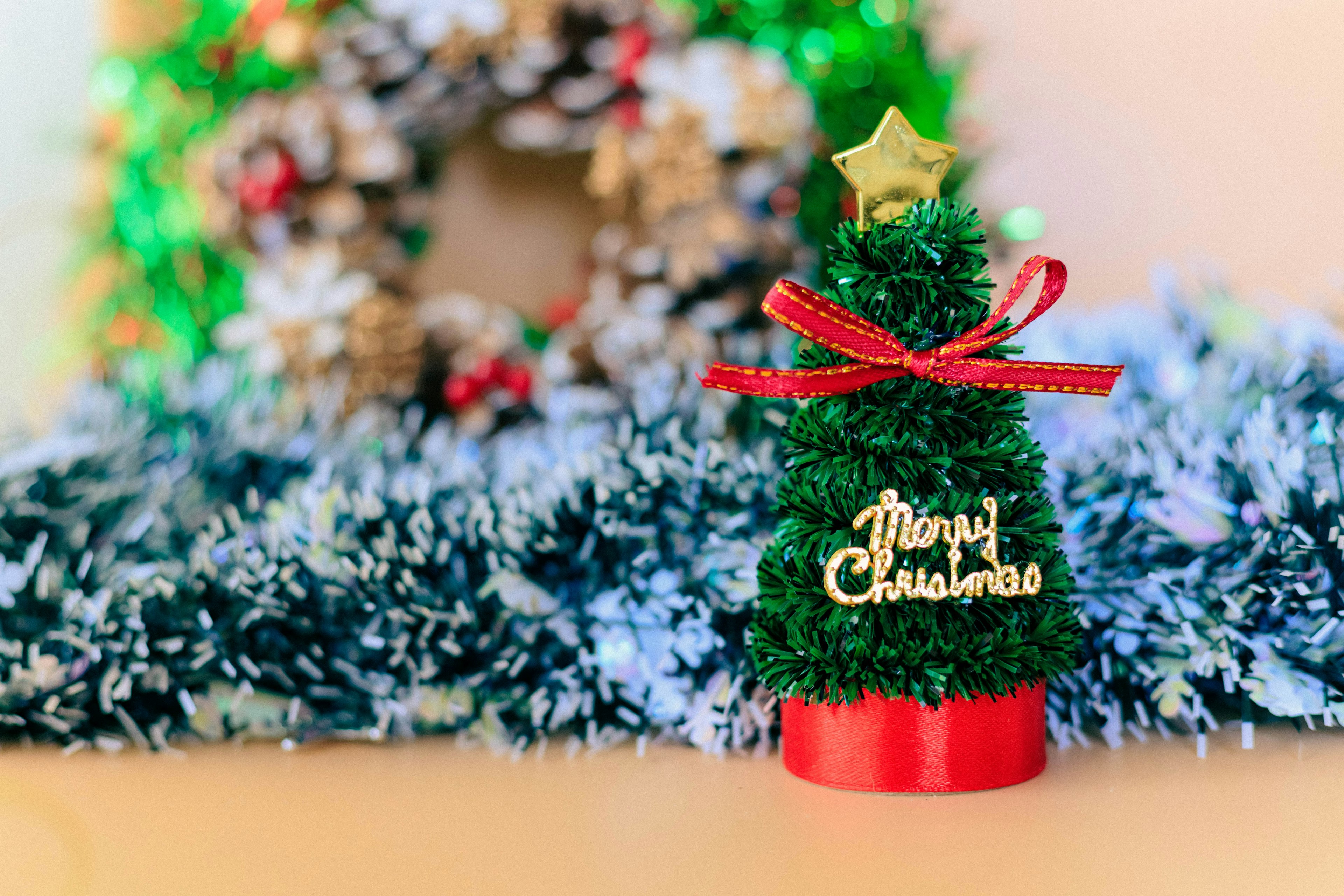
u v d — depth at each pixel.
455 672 0.42
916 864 0.36
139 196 0.58
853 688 0.39
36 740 0.43
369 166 0.58
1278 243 0.58
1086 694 0.41
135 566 0.43
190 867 0.37
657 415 0.45
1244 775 0.40
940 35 0.58
